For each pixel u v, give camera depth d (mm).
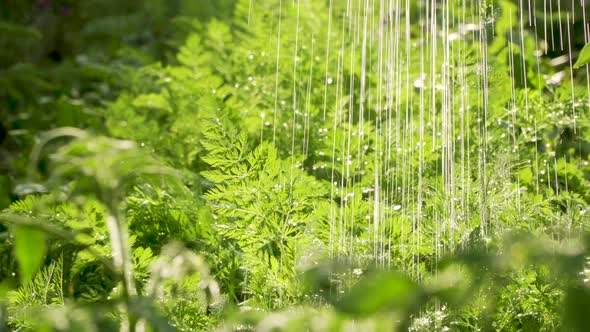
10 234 1588
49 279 1265
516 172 1450
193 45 2244
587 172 1793
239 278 1517
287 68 2125
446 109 1350
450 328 1104
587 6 1953
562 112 1833
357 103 2039
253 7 2516
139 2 4188
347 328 772
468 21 1783
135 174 838
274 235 1332
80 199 819
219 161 1341
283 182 1356
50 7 4227
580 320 665
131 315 869
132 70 2598
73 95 3119
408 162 1599
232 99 1976
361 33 2256
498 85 1512
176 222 1533
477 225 1249
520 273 1086
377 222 1259
